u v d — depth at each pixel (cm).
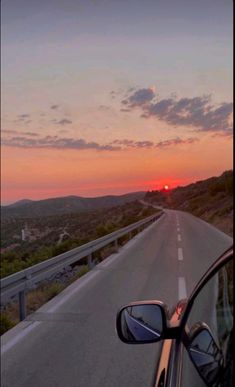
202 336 244
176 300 939
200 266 1419
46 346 651
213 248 1931
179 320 309
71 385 510
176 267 1416
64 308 894
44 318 816
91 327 744
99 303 931
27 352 627
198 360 237
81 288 1110
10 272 1458
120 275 1292
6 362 589
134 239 2591
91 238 2434
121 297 985
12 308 977
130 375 535
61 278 1353
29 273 848
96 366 567
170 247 2047
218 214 4309
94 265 1562
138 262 1575
